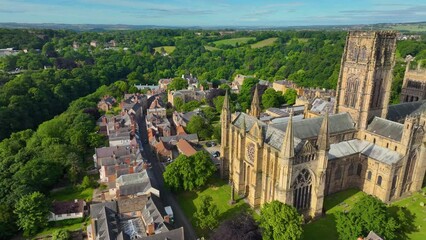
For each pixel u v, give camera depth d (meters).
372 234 91.19
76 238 108.31
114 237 98.44
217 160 164.00
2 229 104.50
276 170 106.19
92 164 162.62
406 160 119.38
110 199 128.50
